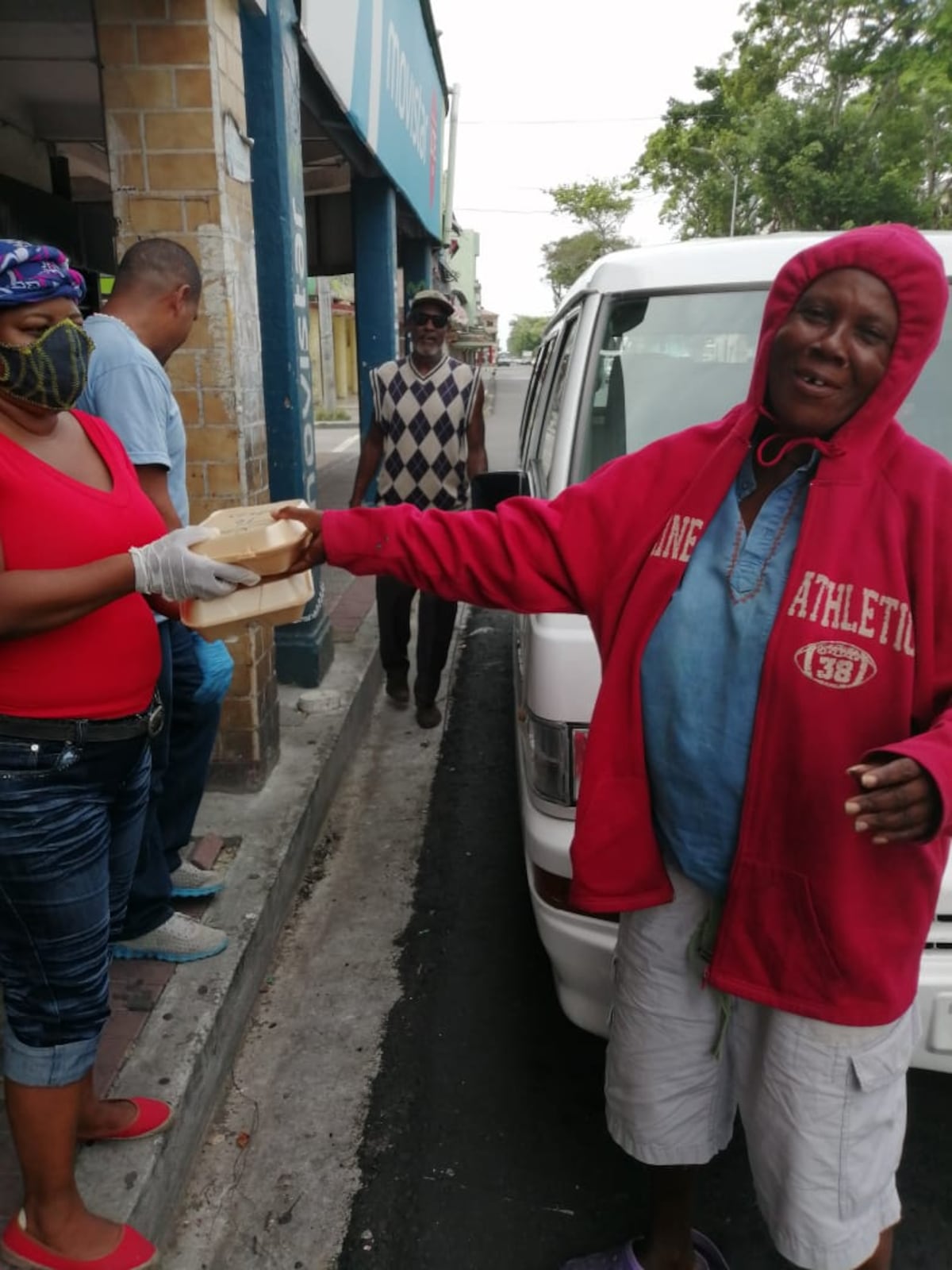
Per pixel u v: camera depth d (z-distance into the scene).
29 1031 1.72
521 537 1.63
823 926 1.46
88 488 1.67
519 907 3.40
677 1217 1.86
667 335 2.94
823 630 1.39
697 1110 1.75
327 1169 2.32
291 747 4.09
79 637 1.65
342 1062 2.67
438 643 4.80
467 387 4.64
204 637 1.69
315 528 1.69
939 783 1.22
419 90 8.77
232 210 3.41
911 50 27.16
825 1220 1.58
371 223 7.49
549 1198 2.26
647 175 38.22
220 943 2.71
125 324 2.42
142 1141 2.09
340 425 26.22
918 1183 2.29
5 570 1.55
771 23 30.83
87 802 1.73
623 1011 1.76
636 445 2.82
